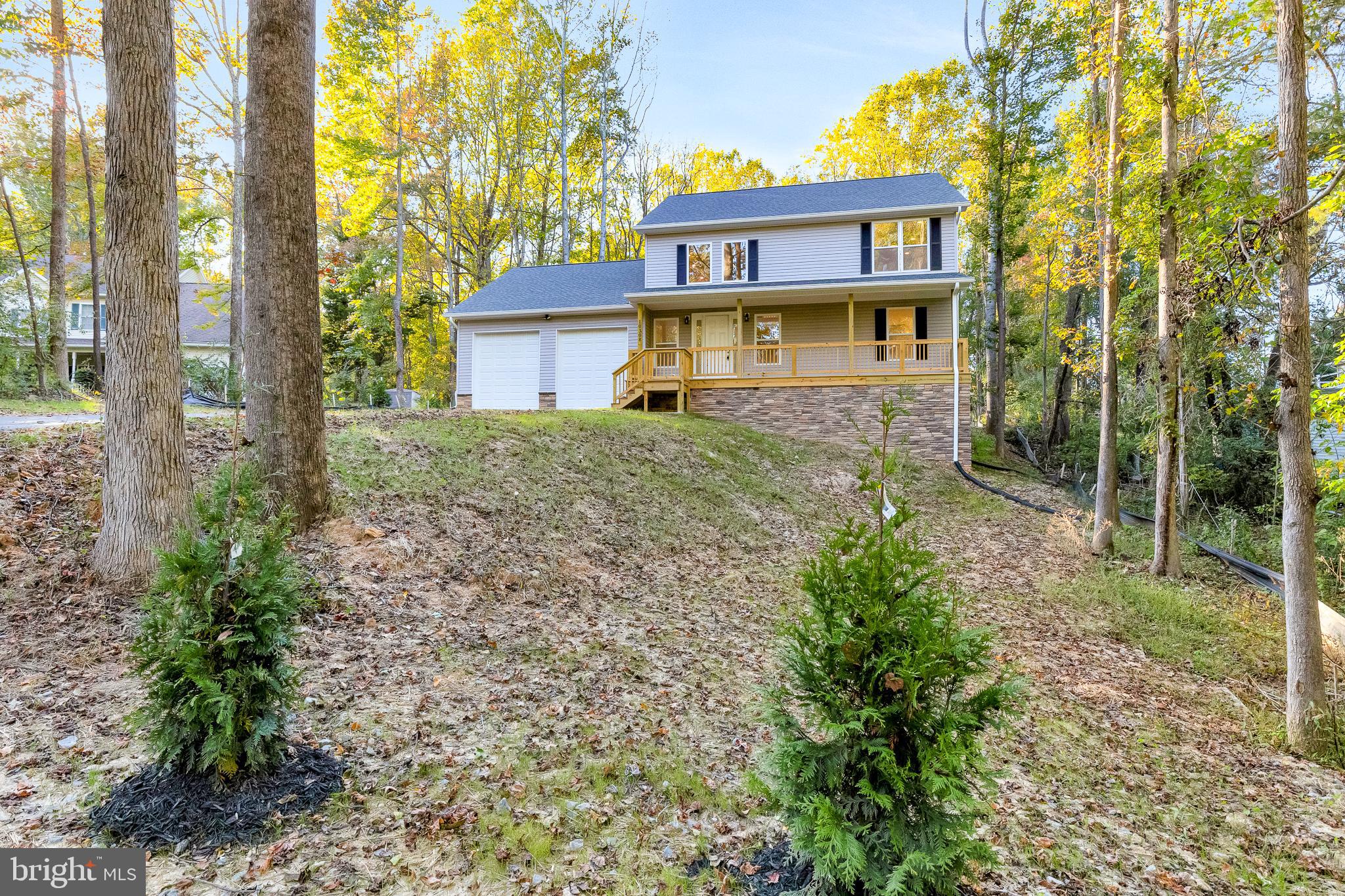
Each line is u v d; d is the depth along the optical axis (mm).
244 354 6176
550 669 5133
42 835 2764
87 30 16688
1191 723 5891
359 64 21297
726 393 17531
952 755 2336
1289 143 5852
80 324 28344
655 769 3893
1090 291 24984
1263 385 13773
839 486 13742
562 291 20906
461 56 26766
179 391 5340
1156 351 10875
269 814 3016
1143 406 12578
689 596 7383
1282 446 5973
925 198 17688
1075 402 25688
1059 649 7344
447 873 2830
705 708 4832
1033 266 21656
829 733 2818
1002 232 20750
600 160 31703
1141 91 9898
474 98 28078
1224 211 6883
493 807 3340
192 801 3018
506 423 11086
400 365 22078
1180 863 3750
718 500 11070
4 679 3998
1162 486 10273
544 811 3373
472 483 8375
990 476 17172
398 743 3781
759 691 2844
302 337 6297
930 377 16531
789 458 14898
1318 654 5672
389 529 6707
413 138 22609
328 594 5445
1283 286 5961
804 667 2676
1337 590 9812
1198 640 8023
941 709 2617
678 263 19250
